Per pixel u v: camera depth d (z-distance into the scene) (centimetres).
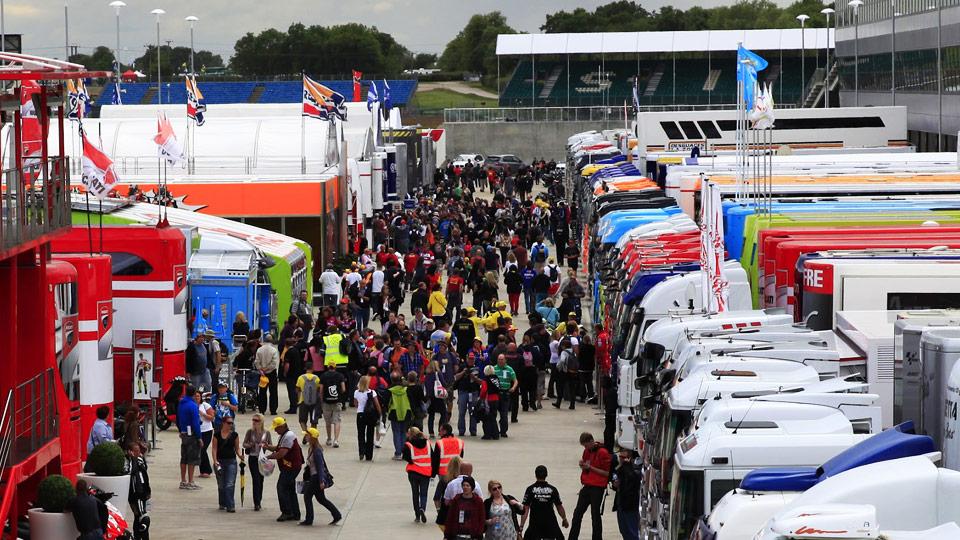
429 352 5750
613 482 3803
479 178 18962
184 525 4072
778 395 2828
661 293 4550
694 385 3002
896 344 2797
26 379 3538
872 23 15025
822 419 2714
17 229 3278
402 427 4931
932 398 2336
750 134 11388
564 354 5856
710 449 2558
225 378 5700
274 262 6662
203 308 6288
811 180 6169
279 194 8650
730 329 3706
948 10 11712
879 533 1752
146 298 5234
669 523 2700
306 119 10944
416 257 9081
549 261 8556
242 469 4278
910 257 3856
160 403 5328
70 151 9925
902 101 13638
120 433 4419
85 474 3619
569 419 5634
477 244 9744
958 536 1722
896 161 7681
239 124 10938
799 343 3344
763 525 2064
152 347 5128
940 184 5959
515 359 5694
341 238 9575
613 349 4931
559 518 4162
